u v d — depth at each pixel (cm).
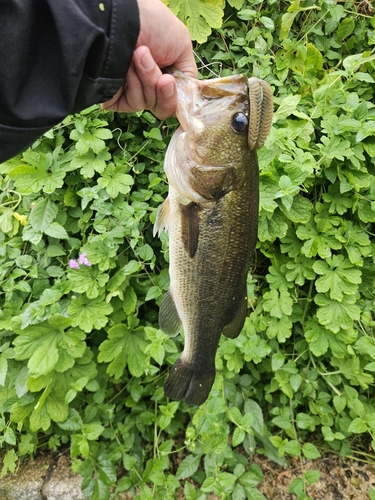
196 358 45
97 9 26
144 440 65
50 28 26
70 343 55
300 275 61
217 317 43
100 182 55
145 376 64
